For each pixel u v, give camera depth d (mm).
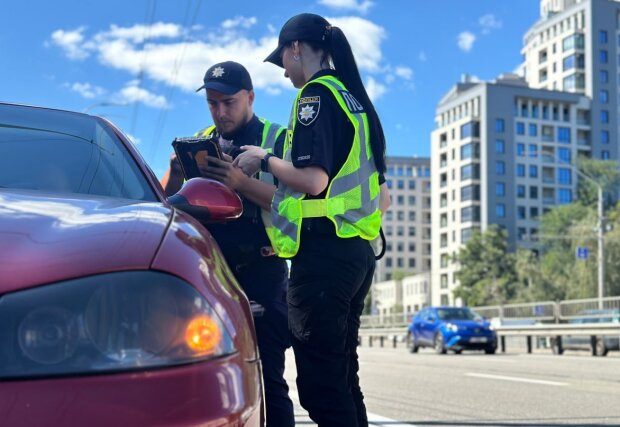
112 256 1814
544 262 75750
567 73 111062
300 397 2885
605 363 13719
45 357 1616
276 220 2906
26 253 1784
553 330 19281
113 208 2227
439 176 110812
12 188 2506
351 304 3125
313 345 2816
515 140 103125
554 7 130250
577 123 106312
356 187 2881
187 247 1989
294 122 2898
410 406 7047
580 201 83812
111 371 1636
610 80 108188
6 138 2861
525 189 103062
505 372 11367
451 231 107000
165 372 1681
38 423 1548
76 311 1682
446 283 107875
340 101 2859
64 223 1998
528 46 123312
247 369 1894
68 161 2812
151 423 1619
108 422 1586
